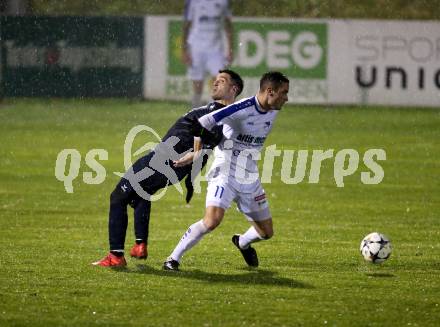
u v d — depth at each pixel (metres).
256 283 23.97
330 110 69.88
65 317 20.53
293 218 35.06
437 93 71.31
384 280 24.69
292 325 20.23
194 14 69.06
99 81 72.88
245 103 23.73
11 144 54.16
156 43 72.00
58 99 73.12
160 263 26.38
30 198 38.62
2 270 25.03
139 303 21.73
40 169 46.31
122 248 25.52
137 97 72.81
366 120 65.19
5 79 73.06
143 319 20.47
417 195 40.53
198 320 20.47
